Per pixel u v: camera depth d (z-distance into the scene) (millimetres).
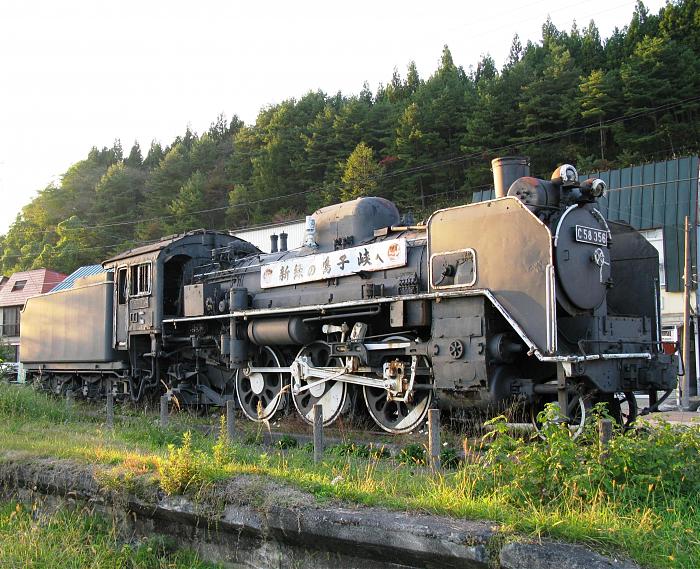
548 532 4504
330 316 11273
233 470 6652
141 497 6648
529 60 69000
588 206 9266
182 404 14727
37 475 7773
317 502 5570
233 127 102750
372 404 10891
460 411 9367
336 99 73125
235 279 14305
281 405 12414
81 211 74500
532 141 50969
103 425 11703
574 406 8648
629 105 49406
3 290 46688
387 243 10906
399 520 4980
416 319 9789
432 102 55469
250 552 5898
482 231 9195
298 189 57906
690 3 60375
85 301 17641
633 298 10664
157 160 99812
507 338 8945
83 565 6273
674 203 25984
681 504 5020
